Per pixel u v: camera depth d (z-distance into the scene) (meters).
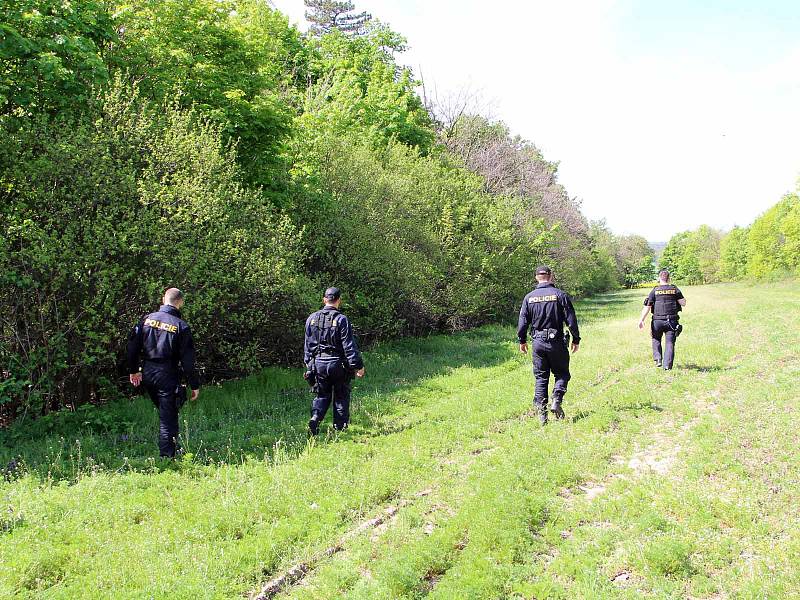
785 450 5.68
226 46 12.43
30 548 3.81
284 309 10.13
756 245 55.28
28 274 6.79
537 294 7.29
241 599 3.43
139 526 4.31
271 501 4.74
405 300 15.68
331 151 14.88
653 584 3.51
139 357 5.91
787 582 3.41
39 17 7.52
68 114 8.08
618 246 81.25
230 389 9.43
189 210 8.16
